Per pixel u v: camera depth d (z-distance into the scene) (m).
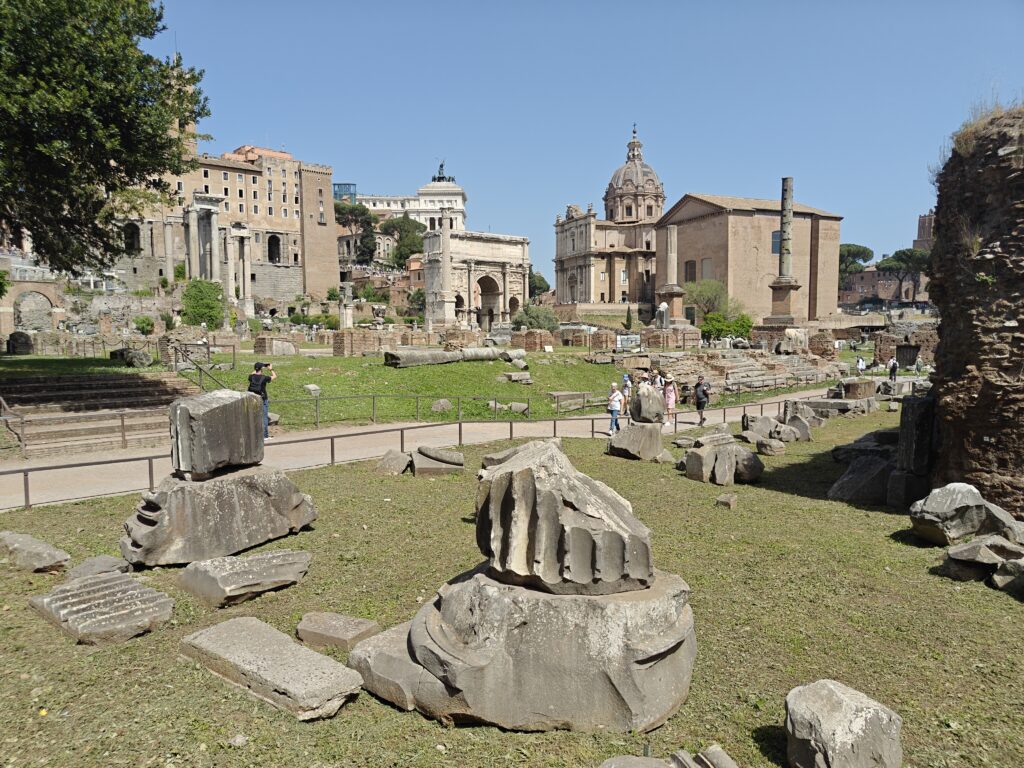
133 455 14.63
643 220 123.62
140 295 79.31
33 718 4.99
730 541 9.56
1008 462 10.31
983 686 5.64
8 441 14.64
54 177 17.23
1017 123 10.41
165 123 18.36
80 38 16.20
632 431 16.20
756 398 30.97
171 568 8.09
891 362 34.78
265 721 4.97
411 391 23.48
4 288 45.53
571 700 4.86
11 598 7.20
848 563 8.64
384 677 5.29
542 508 5.11
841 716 4.36
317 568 8.21
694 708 5.23
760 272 91.06
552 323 64.56
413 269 120.19
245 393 9.30
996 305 10.41
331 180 124.12
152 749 4.63
